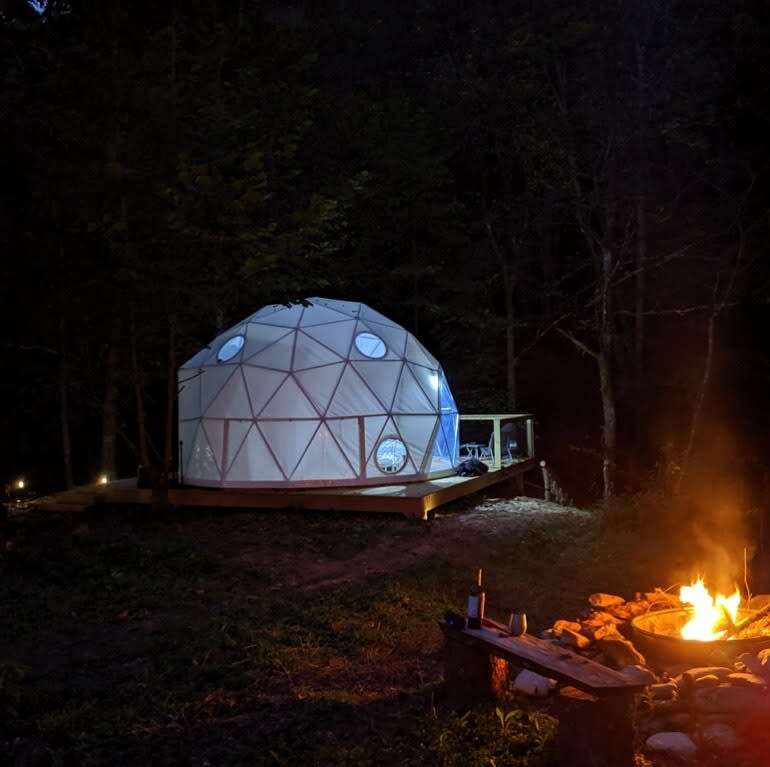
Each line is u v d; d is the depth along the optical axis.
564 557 11.19
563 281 27.08
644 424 23.23
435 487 15.04
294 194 20.80
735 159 20.42
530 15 20.66
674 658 6.36
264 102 13.65
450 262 23.64
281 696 5.93
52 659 7.10
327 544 11.93
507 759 4.67
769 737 4.77
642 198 20.47
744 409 22.78
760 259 20.41
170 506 14.54
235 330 16.78
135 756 4.98
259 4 15.66
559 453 26.14
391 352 16.38
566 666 4.69
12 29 12.84
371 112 21.64
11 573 10.14
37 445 20.77
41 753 5.04
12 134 13.41
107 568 10.37
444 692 5.71
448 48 24.31
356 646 7.24
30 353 18.36
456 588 9.51
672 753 4.67
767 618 6.87
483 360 23.73
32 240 12.91
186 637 7.52
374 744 4.96
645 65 20.80
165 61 12.63
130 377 13.73
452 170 24.17
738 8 20.23
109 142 13.01
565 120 20.19
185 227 11.76
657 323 24.69
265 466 15.32
